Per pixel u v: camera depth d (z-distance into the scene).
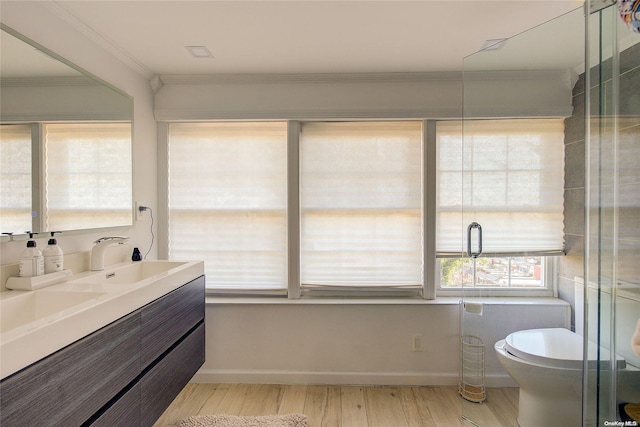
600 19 1.33
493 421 1.90
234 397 2.21
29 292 1.26
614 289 1.37
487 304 1.95
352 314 2.38
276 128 2.46
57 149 1.50
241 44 1.91
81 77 1.64
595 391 1.38
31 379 0.85
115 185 1.89
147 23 1.67
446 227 2.43
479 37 1.84
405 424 1.93
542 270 1.84
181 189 2.49
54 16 1.52
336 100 2.36
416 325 2.36
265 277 2.48
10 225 1.28
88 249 1.74
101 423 1.11
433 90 2.34
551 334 1.81
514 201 1.87
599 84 1.35
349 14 1.60
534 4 1.54
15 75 1.30
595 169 1.37
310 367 2.39
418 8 1.56
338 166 2.47
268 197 2.48
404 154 2.45
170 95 2.38
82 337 1.03
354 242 2.47
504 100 1.84
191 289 1.86
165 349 1.55
